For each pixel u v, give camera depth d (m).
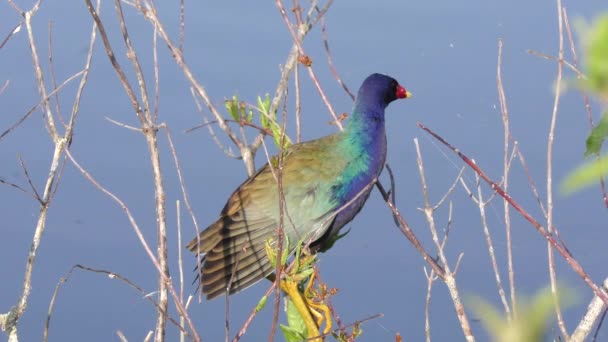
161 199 6.85
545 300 3.43
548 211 6.48
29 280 7.51
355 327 7.58
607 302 5.38
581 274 5.58
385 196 8.81
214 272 9.29
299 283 8.14
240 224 9.51
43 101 7.78
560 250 5.67
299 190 9.64
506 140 7.07
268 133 9.37
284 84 9.15
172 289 6.24
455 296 6.43
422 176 6.96
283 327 7.86
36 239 7.51
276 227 9.52
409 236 6.96
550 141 6.59
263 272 9.31
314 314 7.53
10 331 7.44
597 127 3.41
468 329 6.31
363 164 9.95
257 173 9.75
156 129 7.04
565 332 5.74
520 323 3.42
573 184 2.83
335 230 9.98
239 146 9.48
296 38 8.05
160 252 6.78
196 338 6.26
